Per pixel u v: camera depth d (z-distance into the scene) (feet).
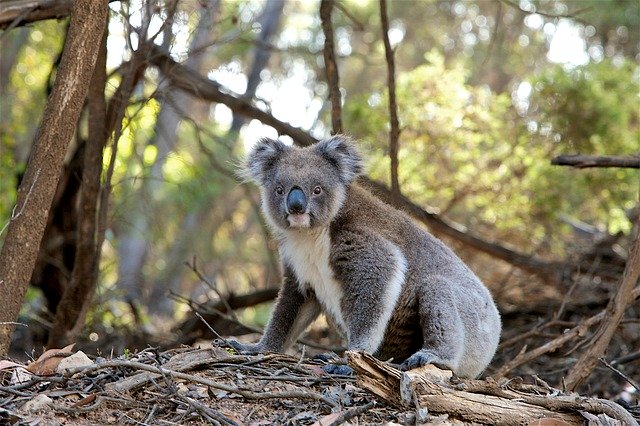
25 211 21.39
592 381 33.83
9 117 62.85
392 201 34.45
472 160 47.62
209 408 17.98
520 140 47.67
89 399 18.06
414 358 21.13
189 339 41.14
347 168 23.77
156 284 81.30
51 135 21.48
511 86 88.89
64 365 19.69
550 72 48.96
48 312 40.63
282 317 24.04
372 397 19.15
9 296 21.34
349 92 98.17
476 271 50.03
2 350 21.29
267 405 18.75
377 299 22.04
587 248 43.86
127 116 35.35
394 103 34.73
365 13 83.76
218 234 92.12
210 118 91.97
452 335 21.77
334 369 20.66
